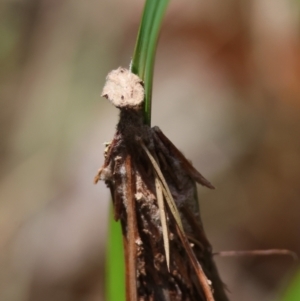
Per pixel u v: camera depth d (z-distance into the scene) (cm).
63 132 32
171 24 32
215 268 16
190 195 16
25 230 29
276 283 27
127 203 15
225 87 30
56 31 36
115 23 35
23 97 35
